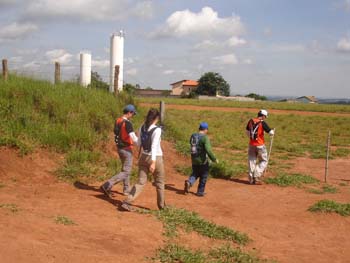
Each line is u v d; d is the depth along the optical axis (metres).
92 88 15.34
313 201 9.41
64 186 8.90
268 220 7.92
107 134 12.48
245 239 6.64
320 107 58.12
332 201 8.88
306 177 11.98
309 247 6.66
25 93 12.38
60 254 4.93
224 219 7.78
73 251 5.12
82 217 6.80
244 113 41.22
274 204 9.09
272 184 11.21
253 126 11.03
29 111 11.62
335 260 6.18
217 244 6.35
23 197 7.71
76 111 12.62
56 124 11.60
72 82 15.06
